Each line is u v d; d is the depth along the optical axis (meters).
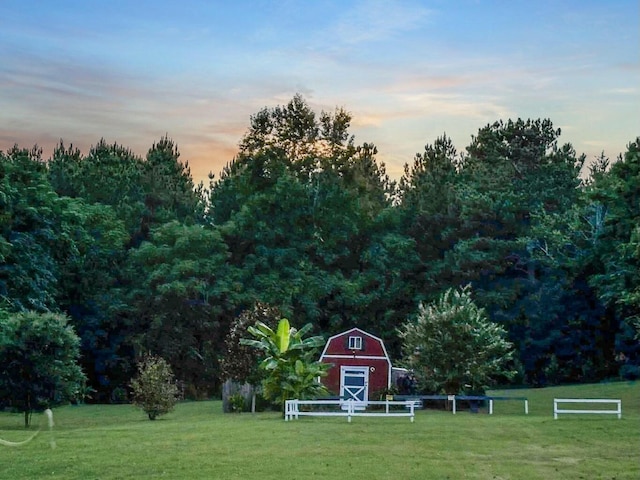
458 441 30.66
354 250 80.50
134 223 78.56
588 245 70.81
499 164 90.88
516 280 74.25
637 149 58.84
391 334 74.50
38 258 56.19
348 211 79.75
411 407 37.56
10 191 54.69
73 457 27.20
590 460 26.98
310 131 88.62
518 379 70.06
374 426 35.03
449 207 78.56
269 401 50.44
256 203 77.75
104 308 71.31
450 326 46.34
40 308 54.28
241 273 73.44
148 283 71.25
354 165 88.31
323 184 80.88
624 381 65.00
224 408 51.19
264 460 26.50
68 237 59.00
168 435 32.59
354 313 75.25
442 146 95.88
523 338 72.12
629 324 61.56
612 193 59.31
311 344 43.00
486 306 71.81
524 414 43.03
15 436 33.44
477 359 46.06
